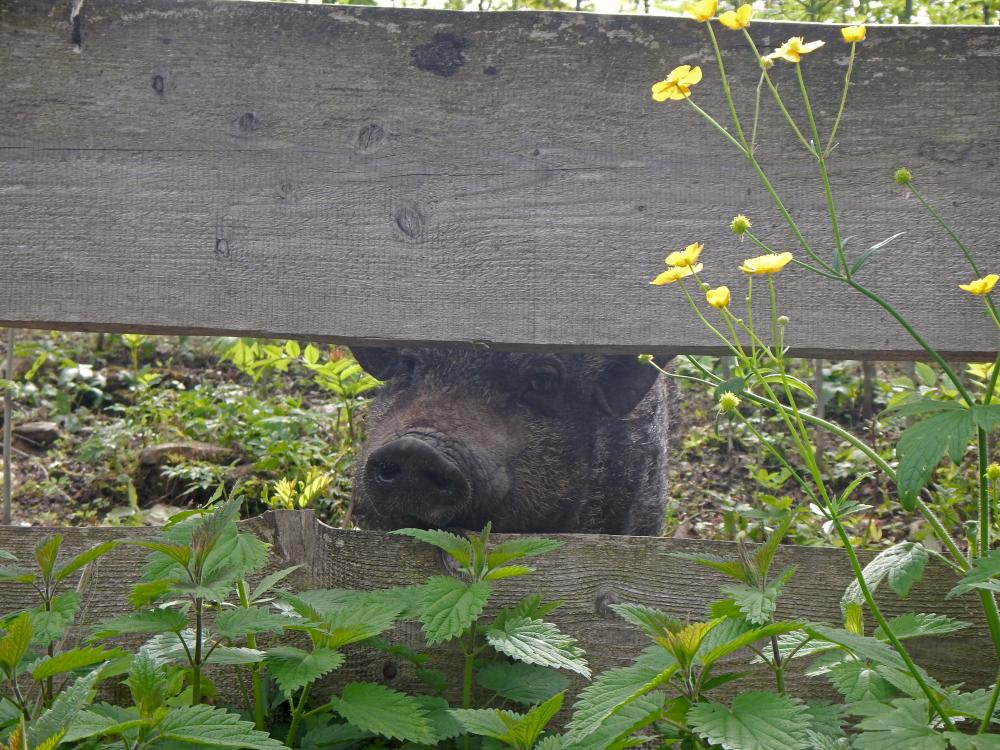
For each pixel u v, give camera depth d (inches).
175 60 90.5
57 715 71.3
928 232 90.4
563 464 105.6
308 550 89.9
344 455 125.9
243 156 90.4
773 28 90.6
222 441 131.9
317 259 90.4
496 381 103.9
